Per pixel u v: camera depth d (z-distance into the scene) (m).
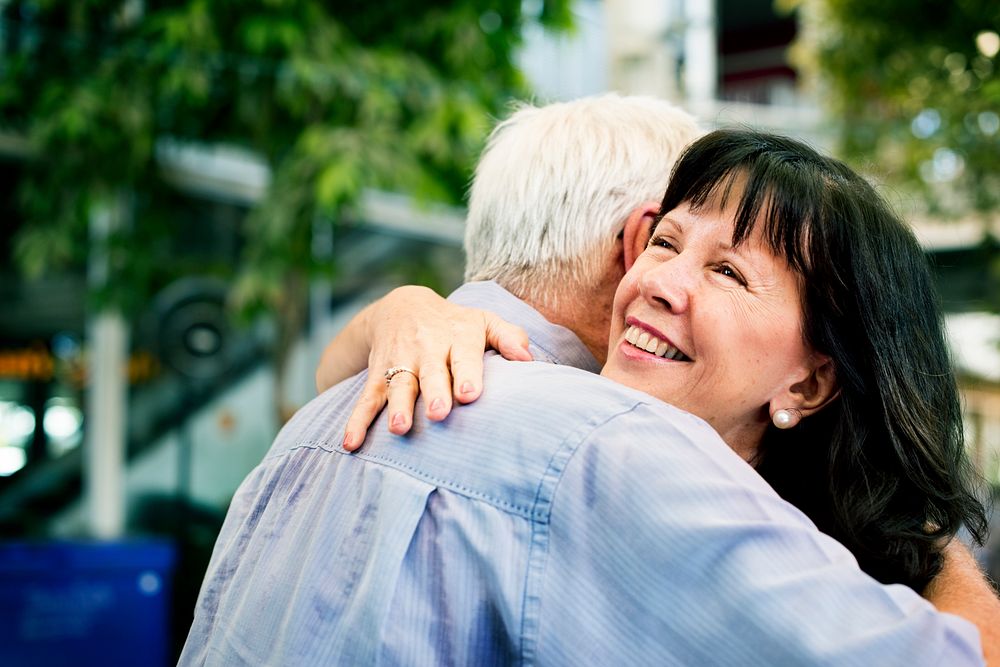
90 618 3.72
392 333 0.87
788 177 0.86
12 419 4.87
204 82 3.63
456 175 3.86
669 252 0.89
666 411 0.73
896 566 0.94
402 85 3.78
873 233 0.89
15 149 4.25
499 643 0.67
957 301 4.78
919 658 0.61
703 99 6.45
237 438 5.45
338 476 0.78
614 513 0.65
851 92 5.18
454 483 0.70
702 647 0.62
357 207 3.65
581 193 1.00
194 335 5.35
